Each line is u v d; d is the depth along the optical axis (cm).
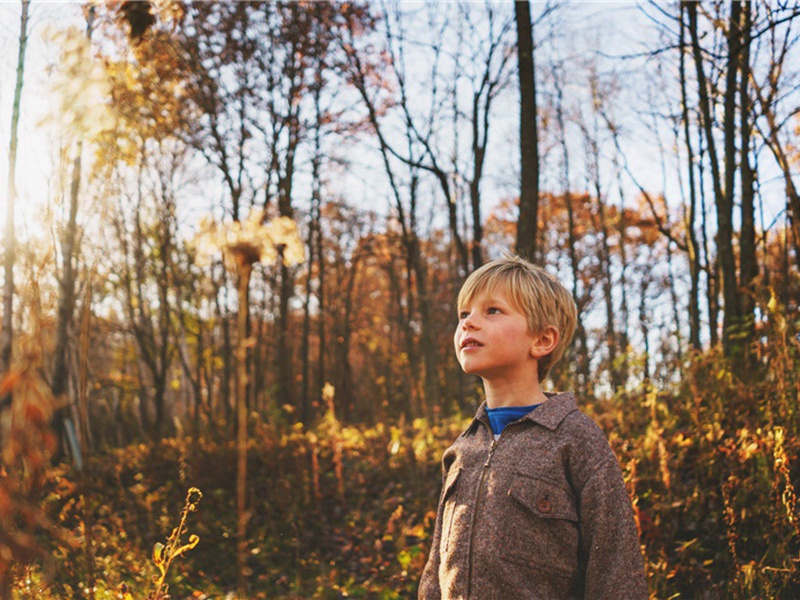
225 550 542
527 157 763
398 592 452
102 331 1614
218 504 635
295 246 126
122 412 1827
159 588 188
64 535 111
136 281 1667
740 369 590
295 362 2497
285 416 1199
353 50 1430
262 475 714
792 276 593
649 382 593
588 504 157
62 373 951
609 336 1864
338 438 686
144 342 1686
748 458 389
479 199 1473
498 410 178
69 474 692
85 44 145
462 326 182
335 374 2541
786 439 374
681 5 746
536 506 159
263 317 2042
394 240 1856
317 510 626
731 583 307
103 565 392
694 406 532
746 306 686
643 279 2158
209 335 2030
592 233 2305
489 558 159
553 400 173
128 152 188
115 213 1411
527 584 156
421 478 654
